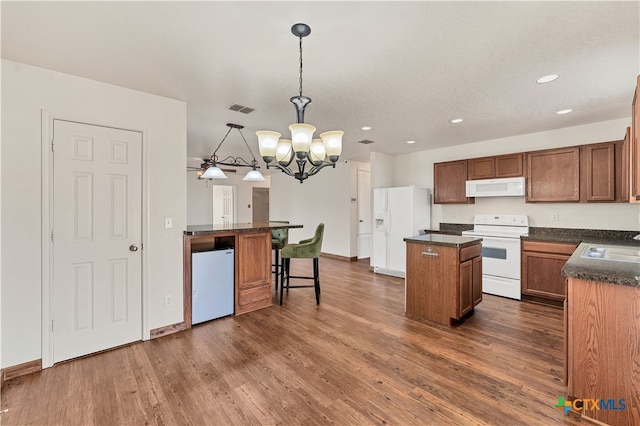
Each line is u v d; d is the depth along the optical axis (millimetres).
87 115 2498
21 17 1678
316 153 2498
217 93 2820
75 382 2139
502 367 2320
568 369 1870
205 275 3213
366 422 1744
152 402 1923
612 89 2746
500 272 4105
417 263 3354
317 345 2695
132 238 2748
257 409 1858
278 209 8844
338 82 2582
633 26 1783
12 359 2199
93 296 2559
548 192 3957
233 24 1764
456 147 5184
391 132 4281
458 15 1685
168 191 2949
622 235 3672
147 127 2812
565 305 1918
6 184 2180
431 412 1826
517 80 2553
